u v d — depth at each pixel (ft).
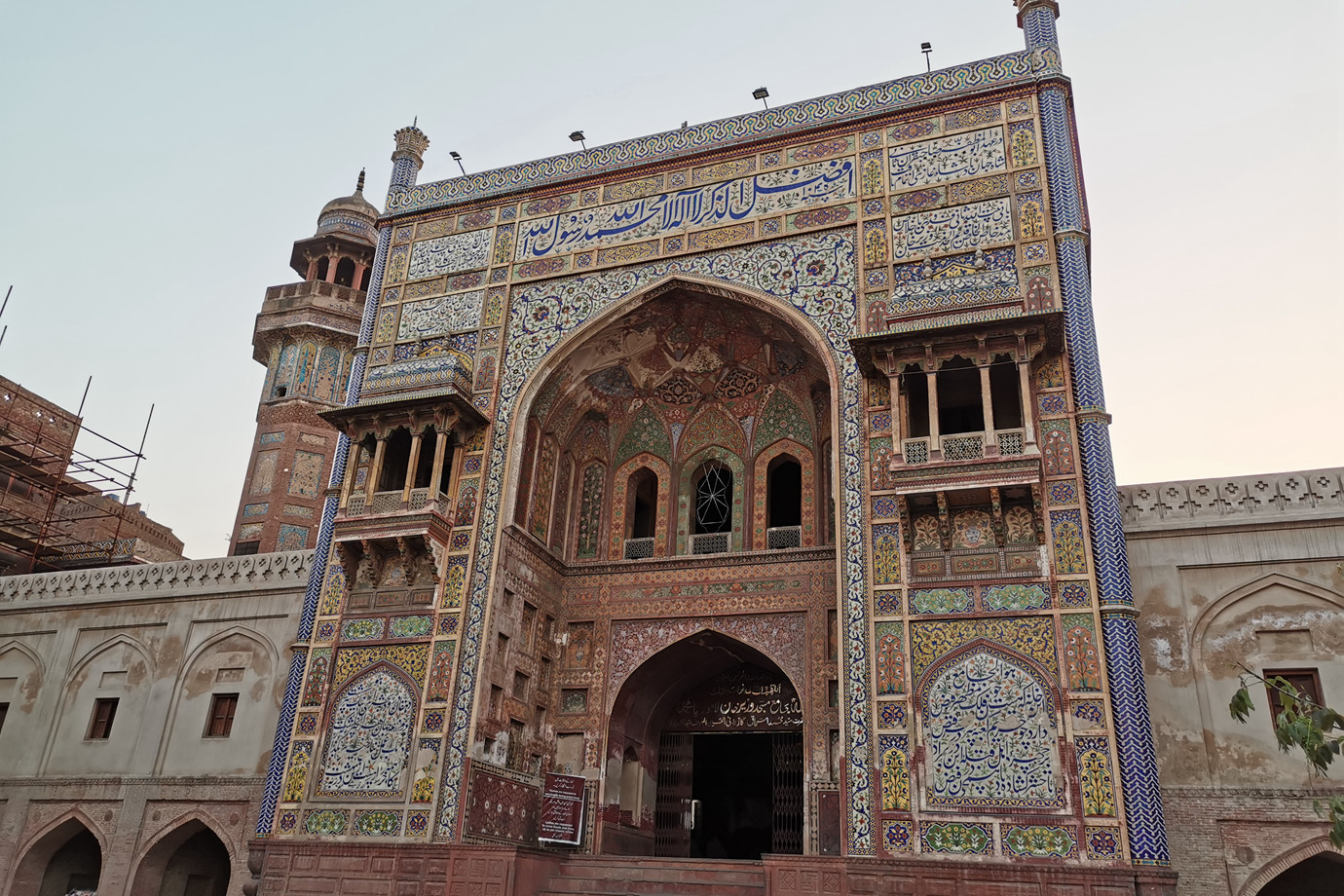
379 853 33.60
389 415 39.47
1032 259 34.40
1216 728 30.25
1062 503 31.04
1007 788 28.60
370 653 37.06
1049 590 30.25
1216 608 31.50
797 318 36.76
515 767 37.45
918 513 32.63
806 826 35.19
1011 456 31.07
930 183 36.96
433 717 35.24
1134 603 31.91
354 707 36.50
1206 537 32.27
